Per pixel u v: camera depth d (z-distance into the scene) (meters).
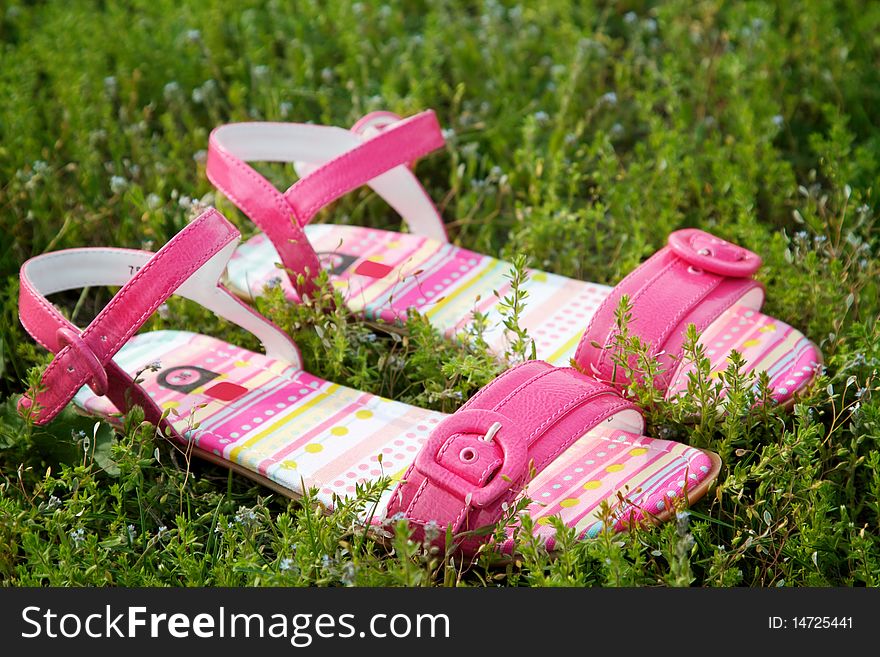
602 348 2.01
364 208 3.03
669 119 3.38
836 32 3.43
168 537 1.84
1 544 1.77
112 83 3.25
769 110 3.11
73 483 1.83
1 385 2.32
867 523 1.89
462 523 1.70
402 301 2.44
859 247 2.39
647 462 1.92
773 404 2.00
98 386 1.94
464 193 3.09
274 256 2.63
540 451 1.76
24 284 1.98
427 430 2.06
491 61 3.42
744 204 2.61
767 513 1.76
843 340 2.21
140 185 2.98
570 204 2.80
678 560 1.65
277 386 2.22
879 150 2.99
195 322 2.51
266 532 1.84
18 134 2.97
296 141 2.67
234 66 3.46
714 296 2.16
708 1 3.67
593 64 3.43
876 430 1.88
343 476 1.93
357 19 3.63
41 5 3.88
